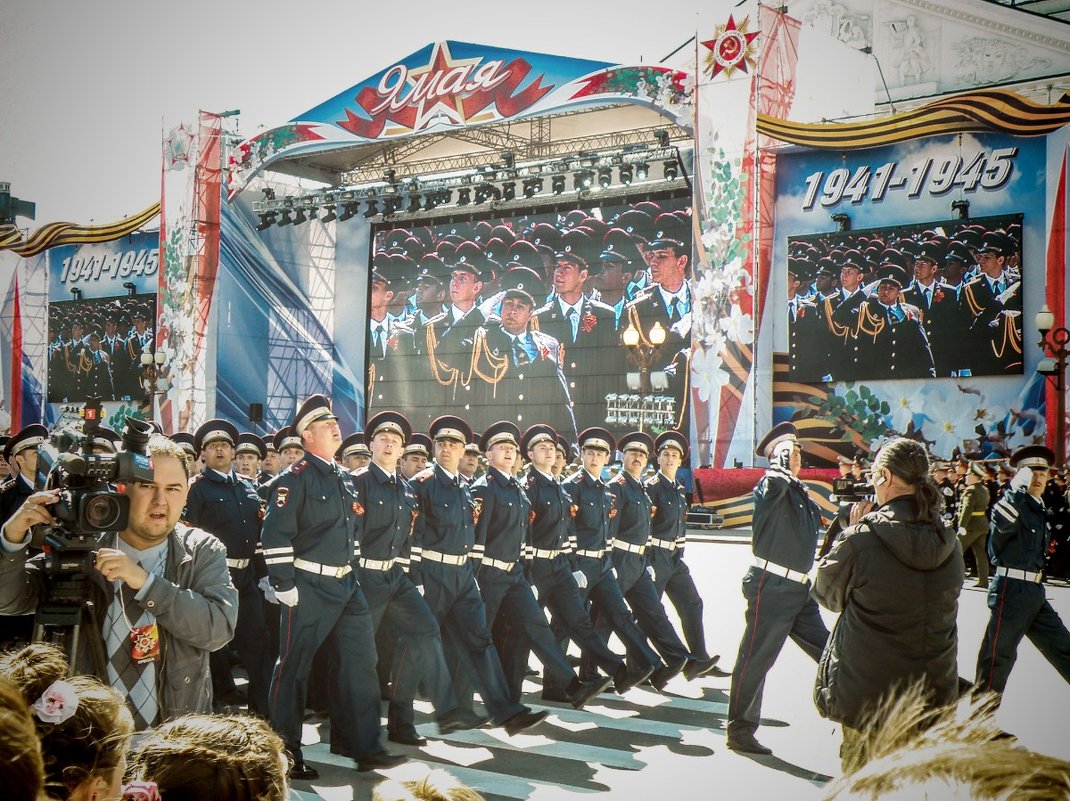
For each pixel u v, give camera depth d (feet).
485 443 27.40
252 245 115.55
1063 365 58.18
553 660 24.14
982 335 83.87
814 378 89.71
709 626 36.45
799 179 90.74
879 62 85.05
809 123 83.61
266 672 23.39
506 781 18.81
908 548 13.56
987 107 80.53
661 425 107.96
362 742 19.44
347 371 125.90
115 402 127.24
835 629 14.35
